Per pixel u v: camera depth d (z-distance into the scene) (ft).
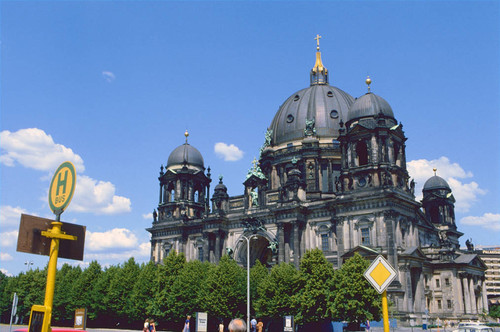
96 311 373.81
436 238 451.53
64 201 66.18
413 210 362.12
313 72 510.58
